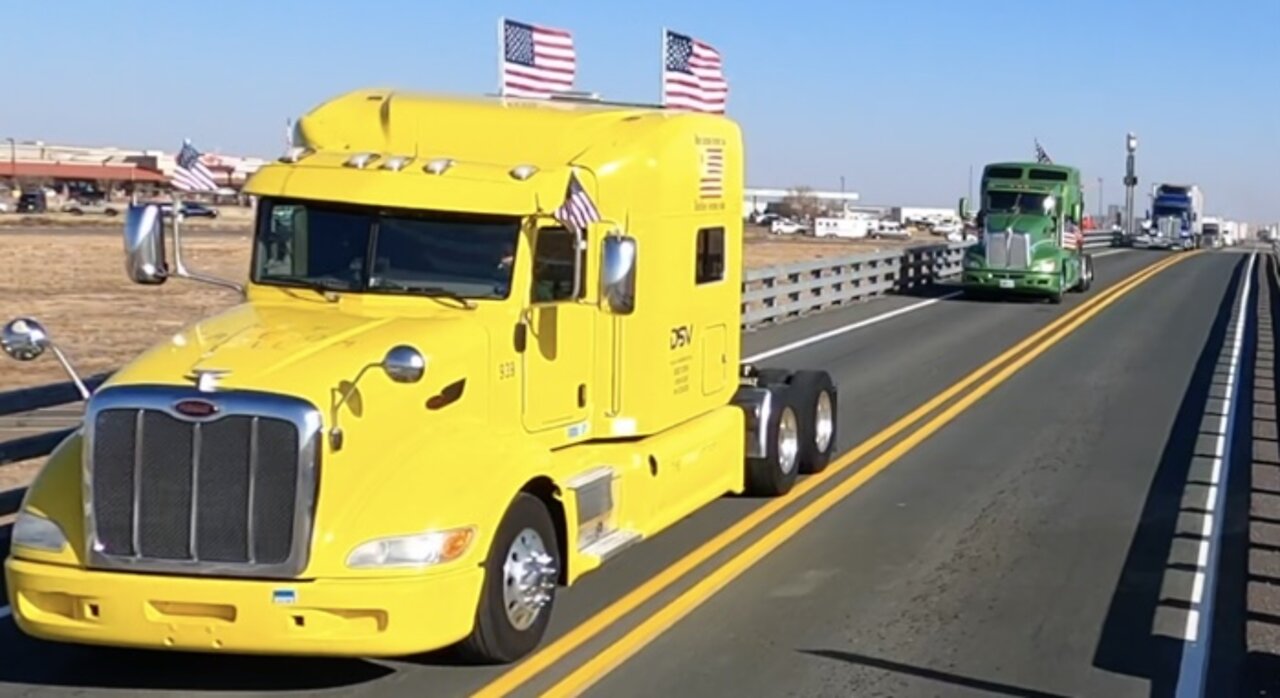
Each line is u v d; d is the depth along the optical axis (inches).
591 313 329.1
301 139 336.5
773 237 4045.3
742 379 459.8
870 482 473.7
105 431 246.5
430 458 265.0
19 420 604.7
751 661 282.4
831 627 306.8
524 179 301.1
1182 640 300.0
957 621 312.5
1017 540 391.2
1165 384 738.2
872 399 674.2
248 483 243.3
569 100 397.1
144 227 295.4
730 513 423.5
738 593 334.3
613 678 271.0
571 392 323.0
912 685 269.3
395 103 336.2
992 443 553.3
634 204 346.6
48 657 283.1
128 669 275.9
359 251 300.8
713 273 405.4
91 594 246.1
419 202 294.8
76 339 912.3
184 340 271.0
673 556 370.0
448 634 253.0
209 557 245.4
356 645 245.9
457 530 254.8
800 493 453.7
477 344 286.0
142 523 245.9
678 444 367.9
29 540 252.7
